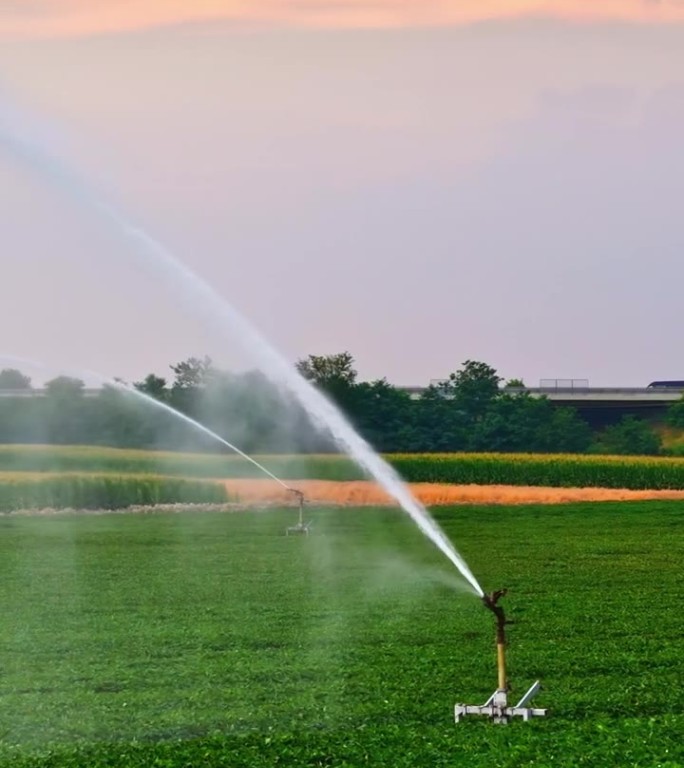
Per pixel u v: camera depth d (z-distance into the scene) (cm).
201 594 9531
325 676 6519
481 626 7944
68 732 5522
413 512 7812
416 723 5522
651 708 5775
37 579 10419
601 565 11019
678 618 8175
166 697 6131
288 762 4881
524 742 5000
